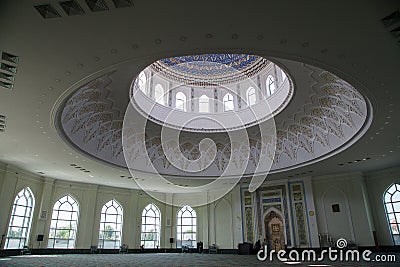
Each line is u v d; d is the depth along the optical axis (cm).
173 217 1759
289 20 498
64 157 1147
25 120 839
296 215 1491
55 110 776
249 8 470
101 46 549
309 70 807
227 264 772
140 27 506
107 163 1226
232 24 506
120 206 1666
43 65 598
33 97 717
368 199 1398
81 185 1569
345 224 1392
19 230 1316
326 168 1345
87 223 1523
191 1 453
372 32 523
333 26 511
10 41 528
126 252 1569
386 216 1346
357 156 1173
